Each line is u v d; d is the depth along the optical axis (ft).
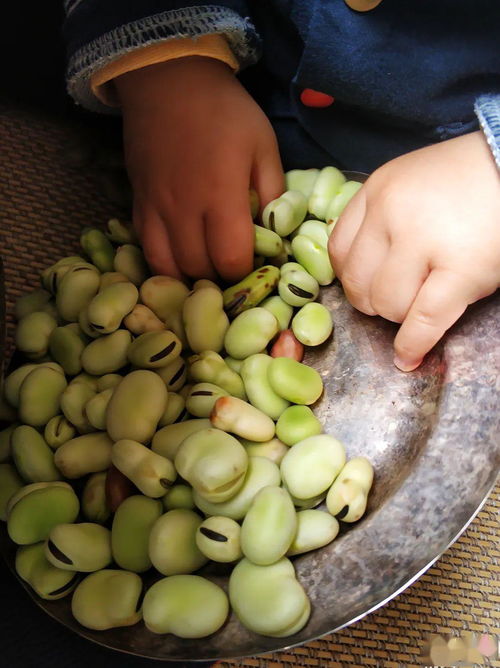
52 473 0.76
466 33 0.95
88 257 0.96
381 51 0.95
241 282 0.85
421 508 0.68
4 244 1.00
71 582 0.70
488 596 0.87
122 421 0.73
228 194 0.87
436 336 0.75
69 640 0.78
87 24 0.90
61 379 0.82
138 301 0.85
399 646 0.83
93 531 0.70
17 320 0.91
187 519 0.70
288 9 0.98
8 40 1.24
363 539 0.69
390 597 0.64
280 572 0.66
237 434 0.74
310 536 0.68
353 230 0.83
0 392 0.68
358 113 1.07
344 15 0.94
